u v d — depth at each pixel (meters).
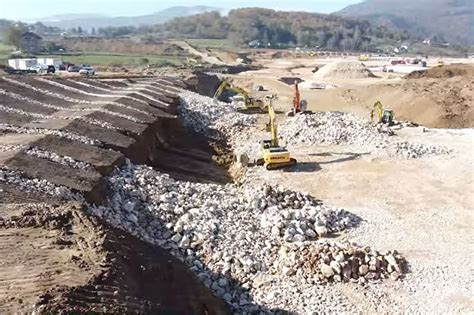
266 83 70.81
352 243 19.28
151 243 16.67
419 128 35.47
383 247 19.34
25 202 15.48
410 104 47.34
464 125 41.12
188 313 12.67
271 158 27.78
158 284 12.94
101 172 20.33
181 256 16.78
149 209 18.75
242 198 21.83
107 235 13.42
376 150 30.30
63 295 10.47
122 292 11.28
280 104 51.75
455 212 22.59
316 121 34.75
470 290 16.77
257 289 16.06
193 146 33.06
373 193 24.73
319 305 15.60
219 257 16.89
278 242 18.77
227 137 35.62
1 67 67.81
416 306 15.91
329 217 20.98
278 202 22.14
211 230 18.05
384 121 36.38
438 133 34.03
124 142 25.48
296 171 27.88
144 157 27.08
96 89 40.16
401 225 21.36
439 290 16.75
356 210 22.81
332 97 58.59
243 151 31.84
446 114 42.31
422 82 55.06
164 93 42.56
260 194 21.84
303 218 20.39
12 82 33.66
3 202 15.11
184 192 20.94
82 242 12.92
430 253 19.05
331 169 27.95
